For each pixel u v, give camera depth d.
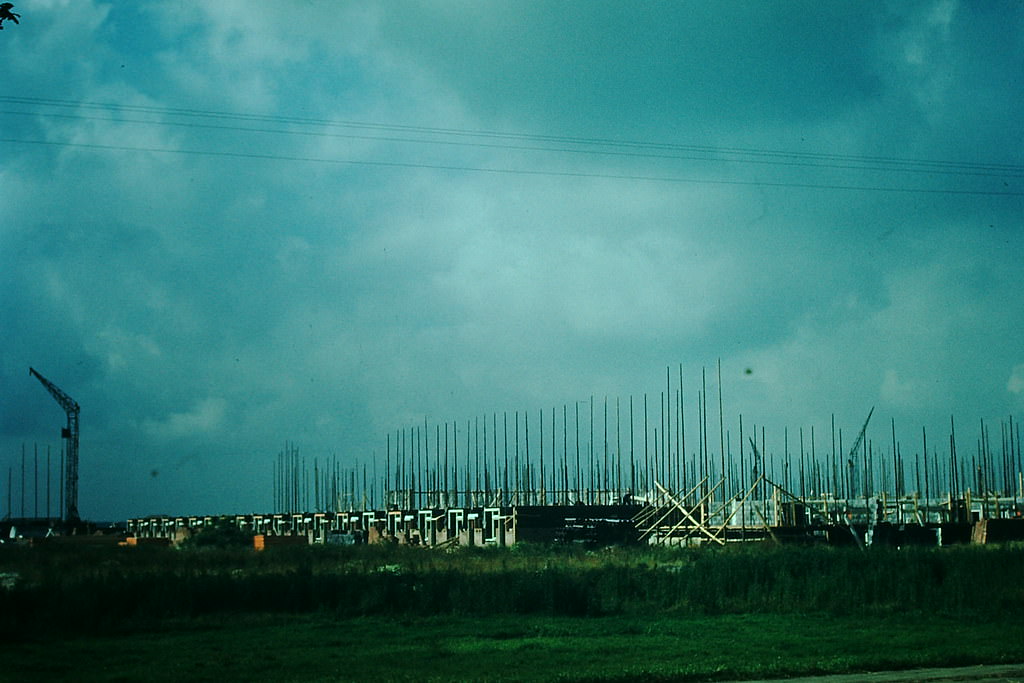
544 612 33.62
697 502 73.38
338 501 107.56
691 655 24.08
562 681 20.38
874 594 34.69
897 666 22.03
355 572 38.28
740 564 37.72
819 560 38.44
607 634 28.66
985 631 28.28
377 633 29.08
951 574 35.19
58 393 142.25
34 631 29.50
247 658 24.31
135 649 26.11
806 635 27.91
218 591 33.81
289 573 36.75
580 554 61.38
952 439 72.75
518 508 76.75
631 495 83.56
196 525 117.25
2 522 127.44
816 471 80.44
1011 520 64.12
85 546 84.44
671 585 36.38
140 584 33.25
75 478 143.38
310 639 27.91
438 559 56.03
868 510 70.00
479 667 22.47
